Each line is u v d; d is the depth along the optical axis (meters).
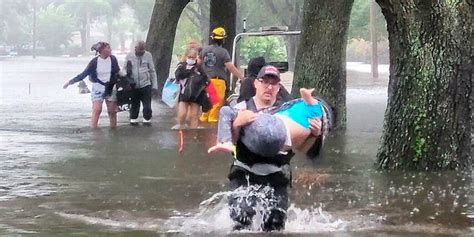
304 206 10.78
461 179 12.69
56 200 11.30
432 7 13.23
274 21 76.06
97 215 10.27
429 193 11.65
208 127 21.88
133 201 11.20
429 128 13.47
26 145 17.97
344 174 13.41
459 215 10.19
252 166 9.23
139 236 9.08
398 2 13.28
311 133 9.19
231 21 30.92
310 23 20.78
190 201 11.14
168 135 20.05
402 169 13.64
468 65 13.47
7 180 13.05
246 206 9.34
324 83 20.69
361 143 18.17
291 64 70.38
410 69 13.49
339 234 9.16
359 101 38.78
